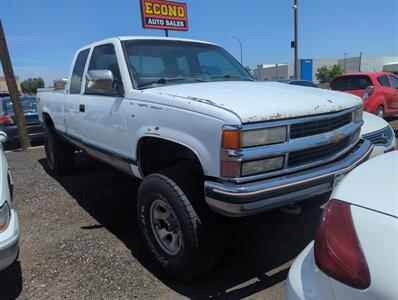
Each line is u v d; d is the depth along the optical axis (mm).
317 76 75375
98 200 4766
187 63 3941
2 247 2463
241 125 2314
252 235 3604
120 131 3416
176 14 16359
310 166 2658
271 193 2400
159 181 2752
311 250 1755
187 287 2791
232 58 4516
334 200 1635
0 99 9898
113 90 3570
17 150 9055
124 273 3000
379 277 1317
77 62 4695
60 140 5797
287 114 2504
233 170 2332
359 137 3422
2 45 8344
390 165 1844
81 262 3195
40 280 2963
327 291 1489
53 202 4762
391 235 1352
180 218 2650
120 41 3678
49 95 5668
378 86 10789
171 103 2762
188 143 2596
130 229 3836
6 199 2660
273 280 2840
